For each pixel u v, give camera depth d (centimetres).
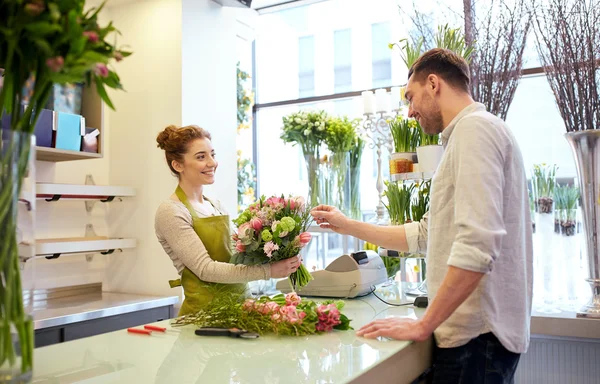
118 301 312
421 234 192
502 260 147
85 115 312
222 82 377
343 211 374
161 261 338
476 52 284
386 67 483
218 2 373
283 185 522
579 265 277
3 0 95
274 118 530
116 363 129
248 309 162
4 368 96
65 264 335
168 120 343
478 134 142
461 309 145
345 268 224
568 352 266
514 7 282
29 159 101
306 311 160
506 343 144
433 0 343
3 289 96
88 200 349
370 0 490
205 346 144
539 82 391
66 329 266
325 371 118
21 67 103
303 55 518
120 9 365
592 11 245
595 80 241
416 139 248
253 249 188
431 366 161
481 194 135
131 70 358
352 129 373
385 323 153
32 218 102
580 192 236
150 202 345
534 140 395
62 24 96
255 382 111
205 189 359
